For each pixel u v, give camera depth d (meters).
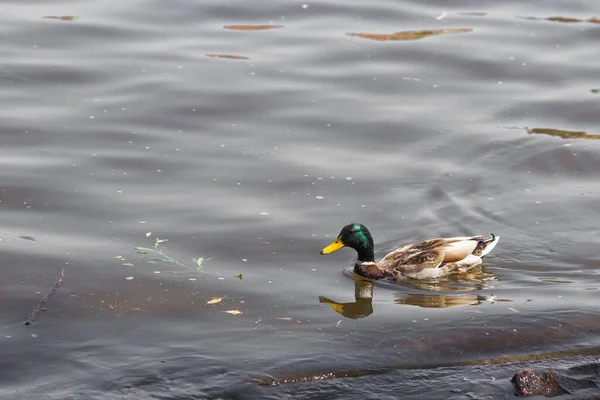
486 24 25.61
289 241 14.99
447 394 10.62
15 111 19.70
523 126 20.00
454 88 21.94
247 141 18.92
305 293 13.44
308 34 24.80
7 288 13.03
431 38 24.56
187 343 11.79
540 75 22.61
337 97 21.25
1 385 10.72
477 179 17.69
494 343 11.92
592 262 14.78
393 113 20.50
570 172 18.20
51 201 15.95
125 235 14.89
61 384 10.76
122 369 11.12
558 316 12.67
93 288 13.15
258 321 12.45
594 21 25.92
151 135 18.97
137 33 24.48
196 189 16.73
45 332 11.96
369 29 25.19
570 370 11.04
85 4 26.42
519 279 14.26
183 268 13.91
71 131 18.92
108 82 21.50
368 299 13.55
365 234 14.52
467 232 15.82
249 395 10.61
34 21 24.84
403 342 11.93
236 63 22.94
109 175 17.11
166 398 10.50
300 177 17.38
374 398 10.54
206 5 26.45
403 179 17.52
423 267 14.44
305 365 11.26
